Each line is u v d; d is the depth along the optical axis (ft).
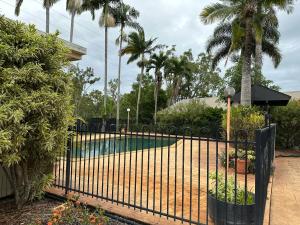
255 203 10.24
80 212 11.71
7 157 11.48
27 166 13.78
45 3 72.64
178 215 12.91
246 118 24.52
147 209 12.77
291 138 44.19
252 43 47.60
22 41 12.89
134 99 117.91
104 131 15.39
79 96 85.40
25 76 12.17
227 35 58.70
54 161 14.98
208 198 12.30
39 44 13.17
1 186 14.93
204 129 15.89
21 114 11.31
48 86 12.97
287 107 44.37
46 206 14.20
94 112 98.53
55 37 14.02
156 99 105.09
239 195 11.57
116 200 13.85
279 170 26.48
